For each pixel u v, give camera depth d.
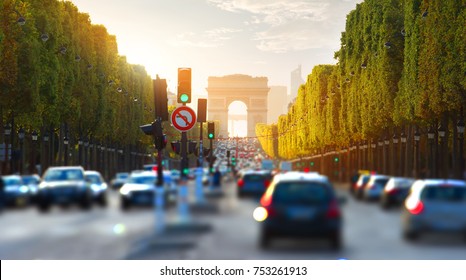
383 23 165.38
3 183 93.75
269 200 44.16
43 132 170.50
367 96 185.62
